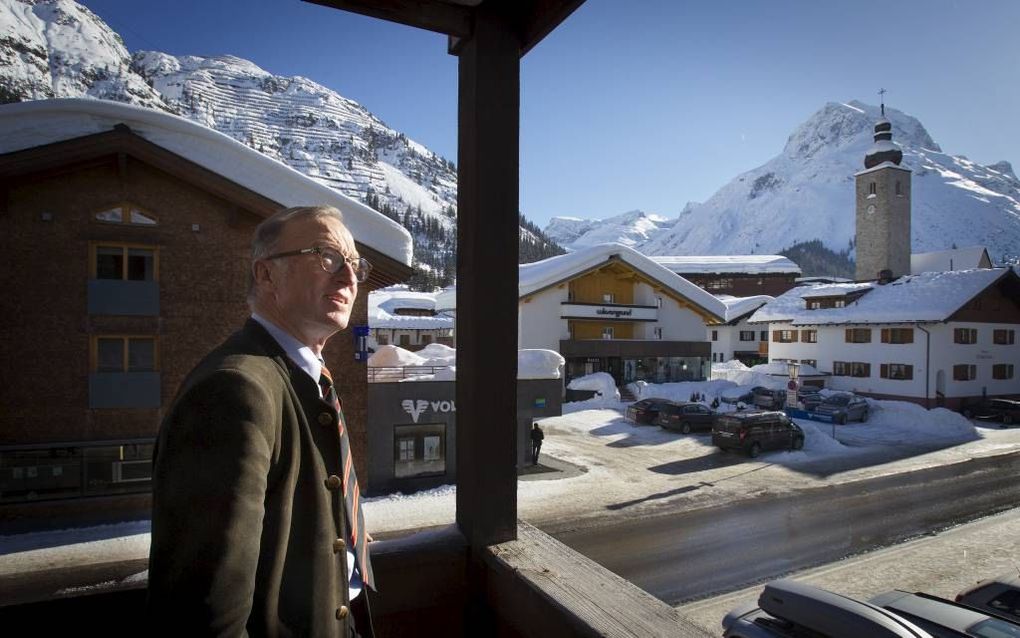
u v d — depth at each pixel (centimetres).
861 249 6925
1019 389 4162
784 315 4912
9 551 1300
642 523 1525
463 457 257
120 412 1562
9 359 1471
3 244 1465
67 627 159
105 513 1534
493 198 252
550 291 4181
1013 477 2083
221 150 1605
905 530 1454
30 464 1491
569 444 2609
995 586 734
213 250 1645
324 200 1678
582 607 190
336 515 136
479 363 247
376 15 238
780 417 2455
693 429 2853
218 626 93
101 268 1561
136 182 1572
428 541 245
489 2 253
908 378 3916
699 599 1039
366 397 1784
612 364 4322
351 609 153
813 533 1430
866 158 7188
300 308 147
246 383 111
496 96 253
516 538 252
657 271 4478
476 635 240
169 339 1606
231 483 99
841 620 496
